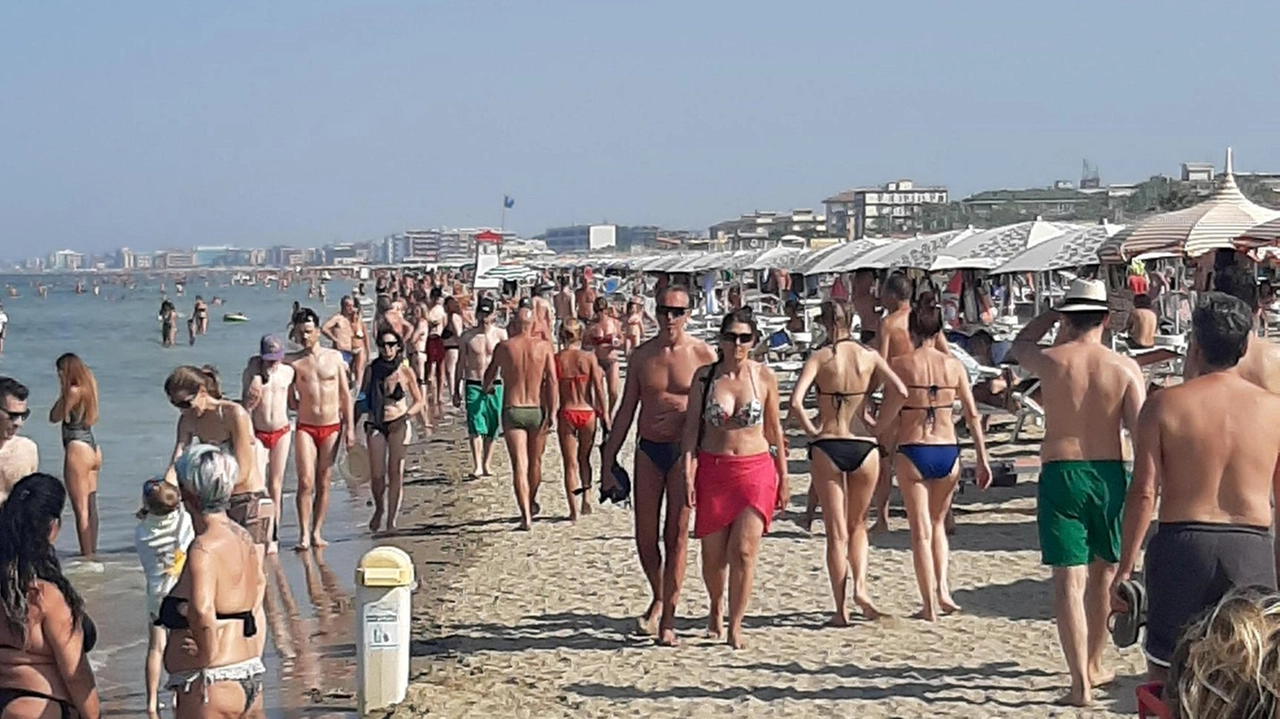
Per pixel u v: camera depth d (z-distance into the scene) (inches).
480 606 391.2
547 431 515.2
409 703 299.3
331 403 478.9
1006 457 601.3
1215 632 111.6
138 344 2124.8
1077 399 264.8
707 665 317.4
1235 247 582.9
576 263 4175.7
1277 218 586.2
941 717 273.1
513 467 507.5
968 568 404.2
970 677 299.1
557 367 517.3
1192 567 208.2
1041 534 274.4
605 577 421.7
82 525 464.1
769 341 965.2
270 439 466.6
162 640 299.4
